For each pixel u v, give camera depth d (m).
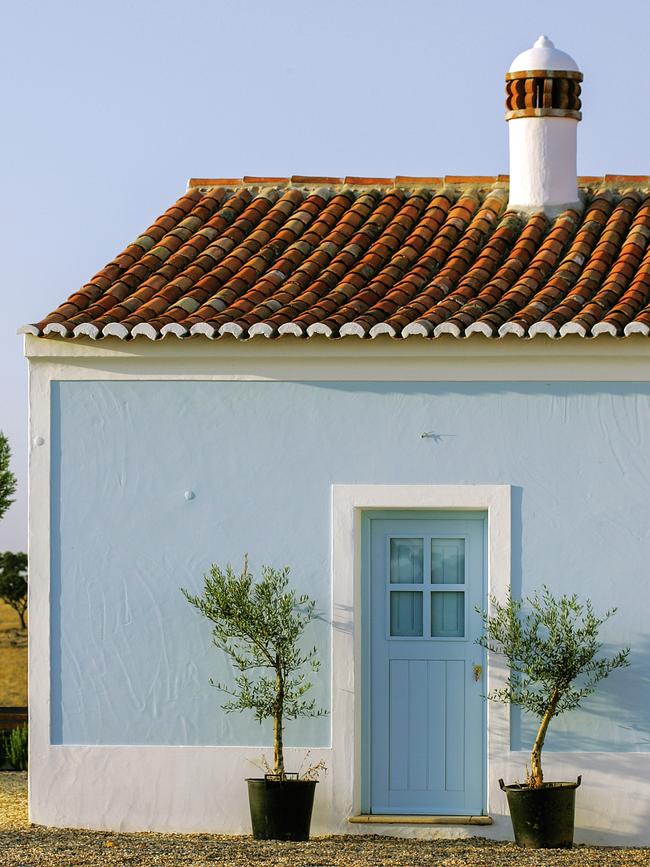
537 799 10.69
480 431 11.34
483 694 11.45
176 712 11.41
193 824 11.31
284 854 10.14
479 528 11.52
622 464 11.27
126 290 12.22
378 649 11.55
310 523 11.42
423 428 11.38
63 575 11.53
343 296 11.81
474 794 11.42
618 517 11.27
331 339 11.24
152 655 11.45
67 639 11.50
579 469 11.29
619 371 11.25
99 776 11.39
